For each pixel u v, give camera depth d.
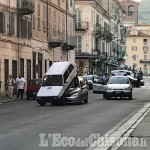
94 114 23.22
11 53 43.72
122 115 22.59
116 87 36.62
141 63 173.38
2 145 12.84
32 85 38.91
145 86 71.25
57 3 58.97
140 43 173.25
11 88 38.97
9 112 25.44
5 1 42.19
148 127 16.64
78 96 31.17
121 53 120.56
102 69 90.94
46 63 55.09
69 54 66.12
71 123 18.78
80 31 78.69
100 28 84.75
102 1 99.69
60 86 31.17
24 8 44.88
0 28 41.22
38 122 19.31
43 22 53.78
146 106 28.47
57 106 30.06
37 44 51.72
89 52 78.56
